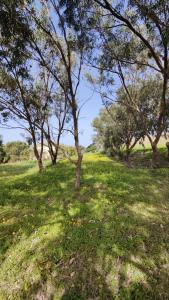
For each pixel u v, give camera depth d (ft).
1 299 20.26
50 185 38.65
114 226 25.79
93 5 33.09
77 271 21.11
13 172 75.00
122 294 19.04
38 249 23.90
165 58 34.37
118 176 40.06
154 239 23.91
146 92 65.72
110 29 39.27
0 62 38.58
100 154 101.65
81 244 23.61
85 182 37.55
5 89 46.01
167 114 51.29
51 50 43.21
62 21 32.07
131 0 28.60
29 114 48.06
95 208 29.40
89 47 37.76
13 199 35.27
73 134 35.91
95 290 19.57
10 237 26.45
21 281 21.25
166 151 95.25
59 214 29.09
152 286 19.40
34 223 28.07
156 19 28.32
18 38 32.35
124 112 82.84
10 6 28.53
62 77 46.85
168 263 21.33
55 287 20.25
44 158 91.71
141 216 27.73
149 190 35.12
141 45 38.70
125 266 21.01
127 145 86.12
